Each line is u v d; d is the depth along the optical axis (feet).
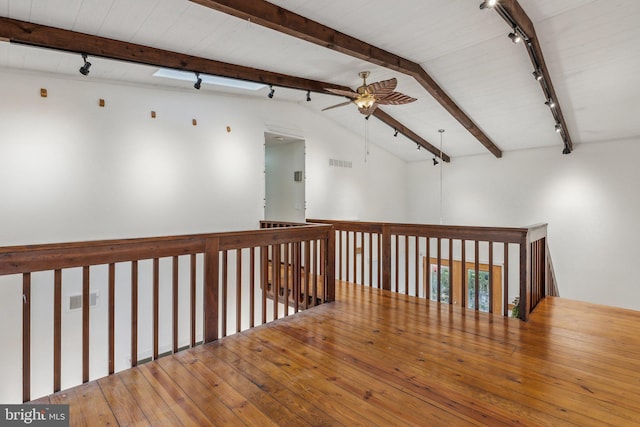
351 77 17.13
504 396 6.84
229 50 12.95
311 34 11.34
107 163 14.67
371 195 28.30
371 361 8.36
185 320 16.81
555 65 14.39
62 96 13.53
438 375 7.68
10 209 12.44
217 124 18.48
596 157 22.02
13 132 12.49
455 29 12.32
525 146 24.61
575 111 18.25
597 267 21.98
